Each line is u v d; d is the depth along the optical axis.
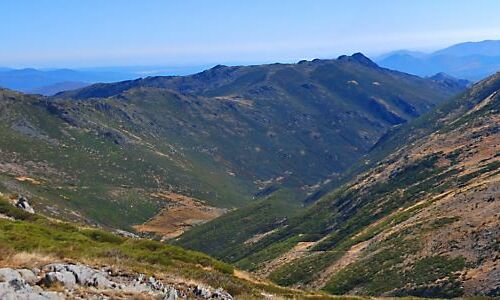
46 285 16.50
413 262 95.06
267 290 32.19
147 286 19.48
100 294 16.66
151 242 40.47
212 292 21.31
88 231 46.34
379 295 89.00
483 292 72.00
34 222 48.28
